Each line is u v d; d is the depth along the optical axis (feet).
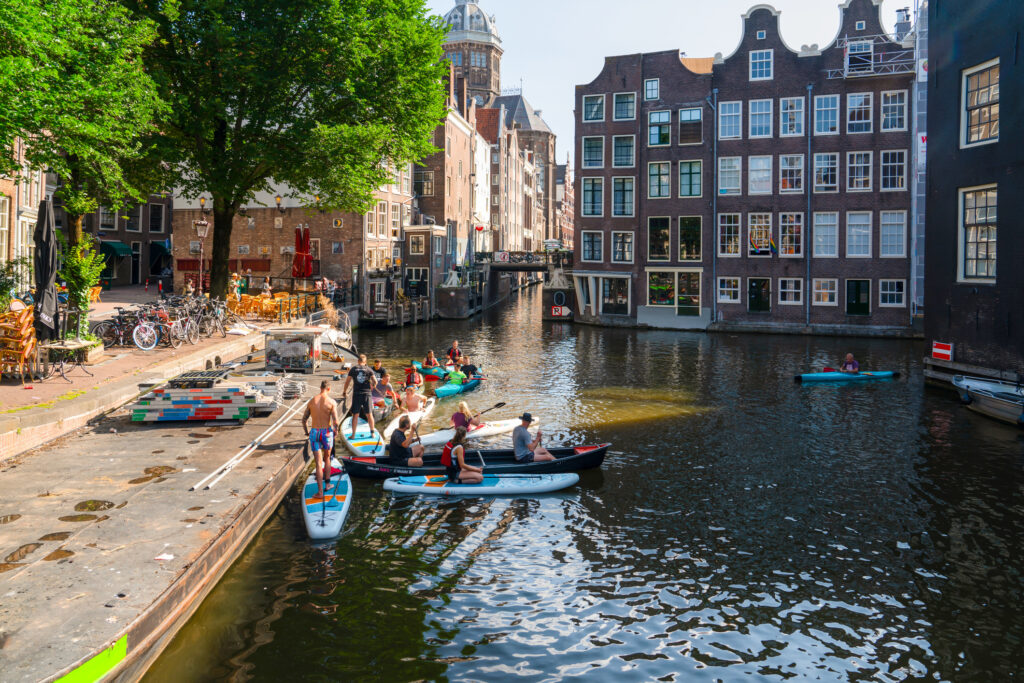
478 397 78.69
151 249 170.50
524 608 31.17
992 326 75.20
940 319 84.43
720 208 158.71
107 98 50.47
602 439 60.54
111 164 56.65
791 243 154.30
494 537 38.83
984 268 77.25
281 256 153.28
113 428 48.65
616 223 167.84
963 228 80.02
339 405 61.31
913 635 29.48
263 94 85.25
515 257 229.66
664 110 161.99
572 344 133.18
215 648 26.86
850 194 150.00
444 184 206.90
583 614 30.81
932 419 68.59
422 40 87.97
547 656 27.50
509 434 61.87
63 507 33.45
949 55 80.38
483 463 48.96
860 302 150.61
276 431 49.37
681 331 159.53
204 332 85.51
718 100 157.89
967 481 49.08
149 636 24.29
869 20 148.15
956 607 31.73
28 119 42.88
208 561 29.32
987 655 28.02
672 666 27.09
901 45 146.51
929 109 84.89
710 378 93.20
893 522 41.50
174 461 41.34
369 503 43.19
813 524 41.22
